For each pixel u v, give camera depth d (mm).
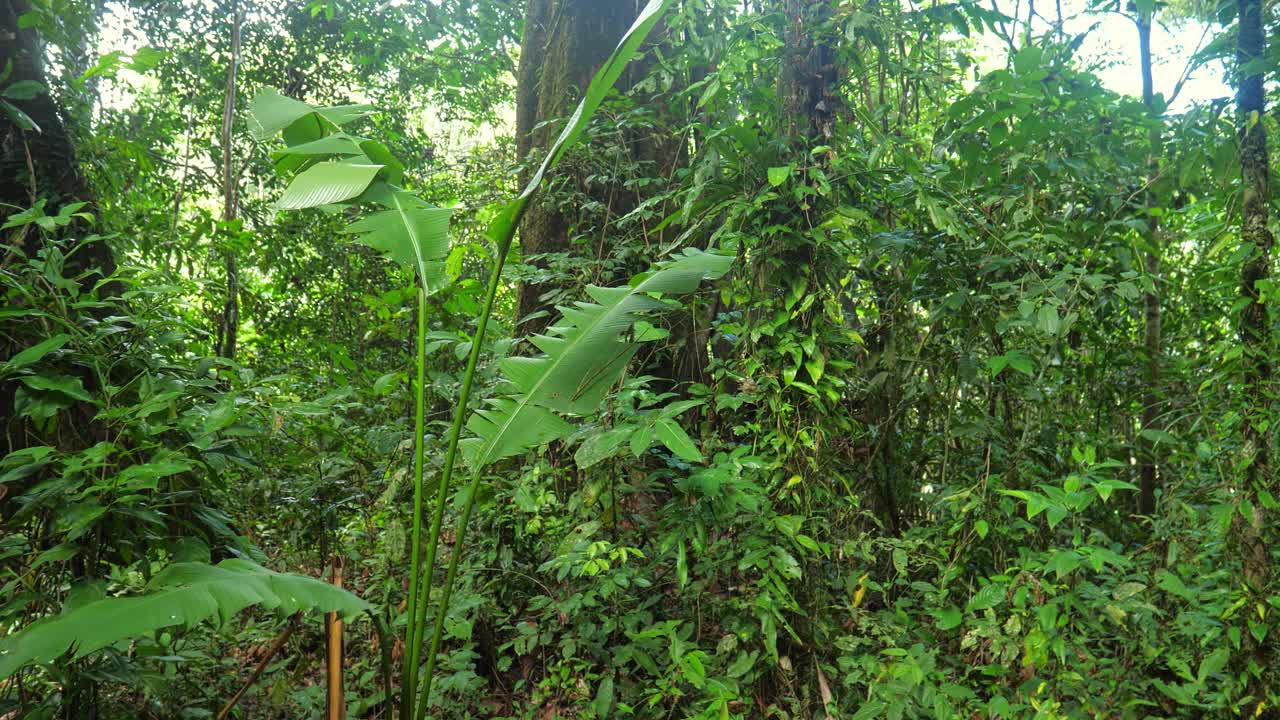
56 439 2391
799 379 2920
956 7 3299
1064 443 3594
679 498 2830
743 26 3240
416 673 2156
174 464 2047
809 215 2893
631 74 5336
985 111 3301
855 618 2791
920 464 3646
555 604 2938
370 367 4902
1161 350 4172
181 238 4832
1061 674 2494
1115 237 3533
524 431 2234
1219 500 3012
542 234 4965
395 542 3064
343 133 2594
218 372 2711
